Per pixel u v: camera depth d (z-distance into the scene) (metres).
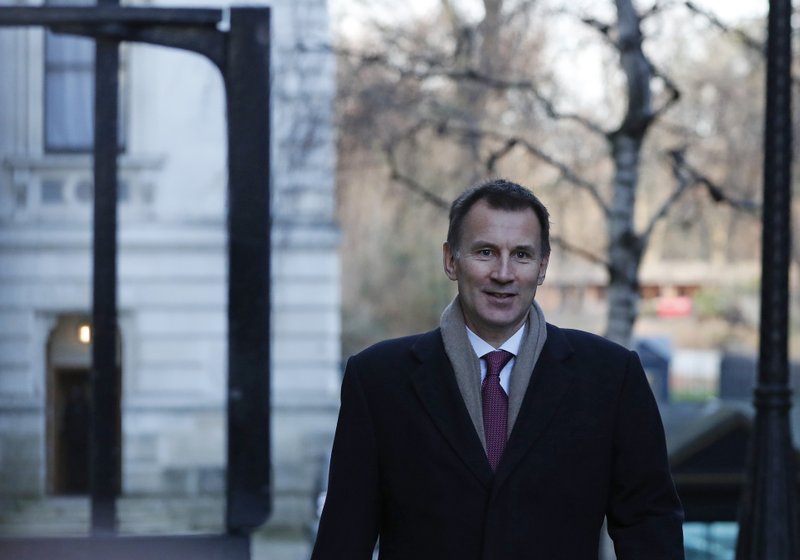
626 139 10.13
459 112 11.51
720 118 12.88
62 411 15.60
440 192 13.11
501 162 12.09
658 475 2.93
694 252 28.25
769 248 5.52
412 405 2.91
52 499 14.92
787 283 5.51
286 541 15.96
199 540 4.21
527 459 2.82
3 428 15.14
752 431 5.55
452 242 2.95
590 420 2.88
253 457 4.26
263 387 4.27
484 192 2.90
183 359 16.92
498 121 12.11
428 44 11.41
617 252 10.23
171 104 16.81
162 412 16.70
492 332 2.93
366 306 29.16
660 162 13.01
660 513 2.90
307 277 17.17
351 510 2.94
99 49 4.31
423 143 12.75
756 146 12.83
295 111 11.45
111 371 4.32
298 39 11.18
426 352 2.95
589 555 2.87
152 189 16.86
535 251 2.89
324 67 11.52
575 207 13.37
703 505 9.14
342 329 29.45
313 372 17.20
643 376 2.98
